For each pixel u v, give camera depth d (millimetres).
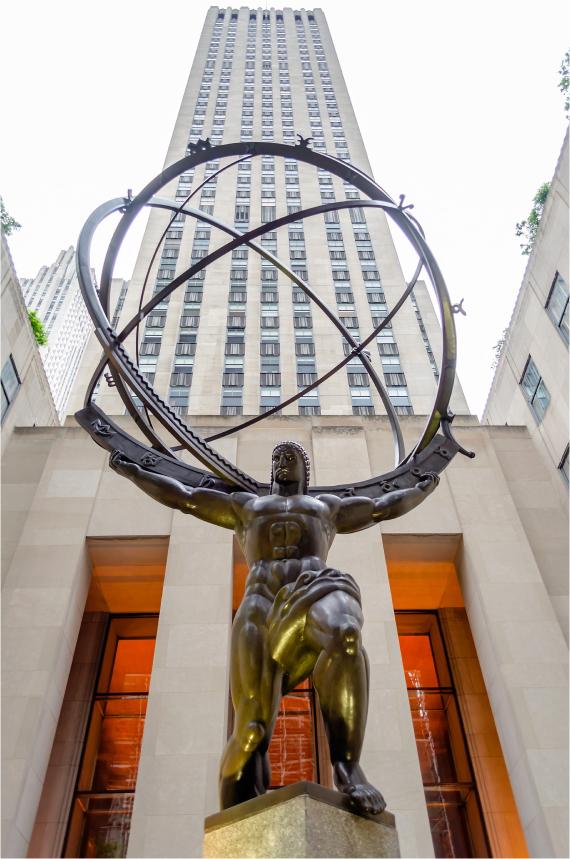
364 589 15930
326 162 8148
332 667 4422
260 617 5105
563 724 13766
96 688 17562
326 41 70062
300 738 15734
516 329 23016
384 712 13805
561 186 19578
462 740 16766
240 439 20156
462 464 19953
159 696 13883
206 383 32156
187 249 41188
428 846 11891
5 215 21188
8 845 11820
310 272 39938
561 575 17094
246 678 4875
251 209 44438
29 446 19938
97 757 16344
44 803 14922
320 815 3891
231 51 68062
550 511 18938
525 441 21266
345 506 6137
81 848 14680
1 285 19969
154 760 12883
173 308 36812
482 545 17406
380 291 38781
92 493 18344
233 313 36719
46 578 16156
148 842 11797
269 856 3824
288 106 57781
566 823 12344
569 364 19266
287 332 35625
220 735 13250
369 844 3939
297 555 5504
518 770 13820
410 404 31859
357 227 44188
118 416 21281
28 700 13750
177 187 46719
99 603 19062
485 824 15000
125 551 17562
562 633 15523
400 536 17703
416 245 7688
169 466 6617
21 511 17891
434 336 37625
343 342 35125
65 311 102688
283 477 6223
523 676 14648
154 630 19203
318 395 32031
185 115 55625
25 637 14883
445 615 19375
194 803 12281
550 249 20344
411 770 12906
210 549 16797
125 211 7785
